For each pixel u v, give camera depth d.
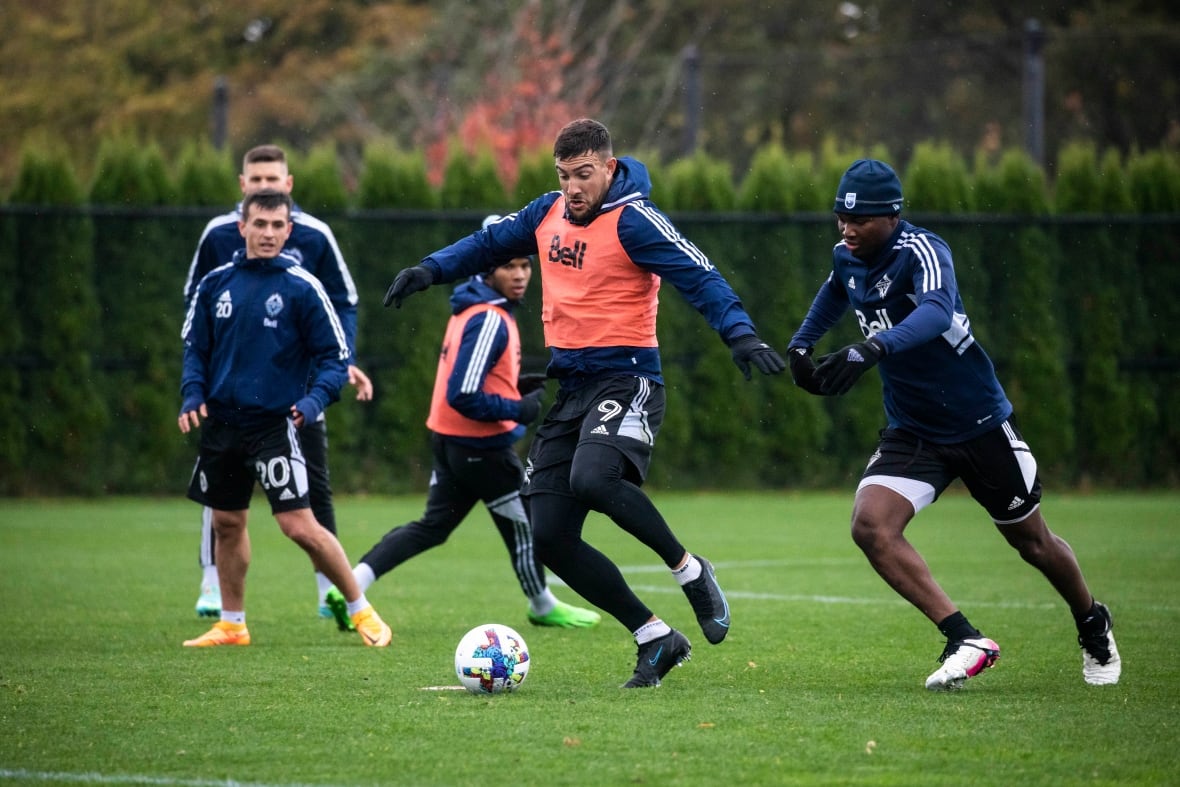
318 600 34.03
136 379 63.56
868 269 21.39
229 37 128.75
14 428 61.97
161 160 64.69
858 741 17.27
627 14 122.25
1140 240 70.25
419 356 66.25
